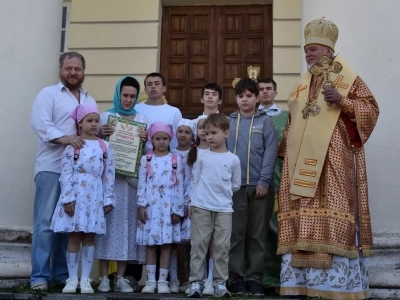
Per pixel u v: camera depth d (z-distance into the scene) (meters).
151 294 5.43
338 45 6.27
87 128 5.82
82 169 5.65
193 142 6.24
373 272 5.59
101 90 9.67
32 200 6.57
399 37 6.16
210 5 10.05
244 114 6.15
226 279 5.38
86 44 9.81
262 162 5.92
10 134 6.52
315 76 5.59
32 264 5.73
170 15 10.09
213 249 5.43
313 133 5.35
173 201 5.90
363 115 5.26
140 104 6.82
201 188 5.50
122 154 6.11
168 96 9.90
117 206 6.05
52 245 5.93
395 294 5.47
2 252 6.17
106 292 5.72
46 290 5.51
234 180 5.59
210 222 5.45
